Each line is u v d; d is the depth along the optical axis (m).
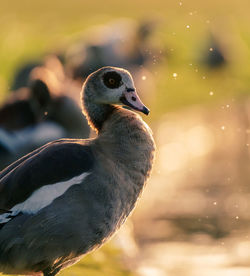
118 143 8.03
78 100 15.12
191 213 16.64
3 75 29.66
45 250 7.78
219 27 39.94
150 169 8.22
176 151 22.27
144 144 8.12
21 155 13.49
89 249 7.97
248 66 34.94
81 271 10.01
